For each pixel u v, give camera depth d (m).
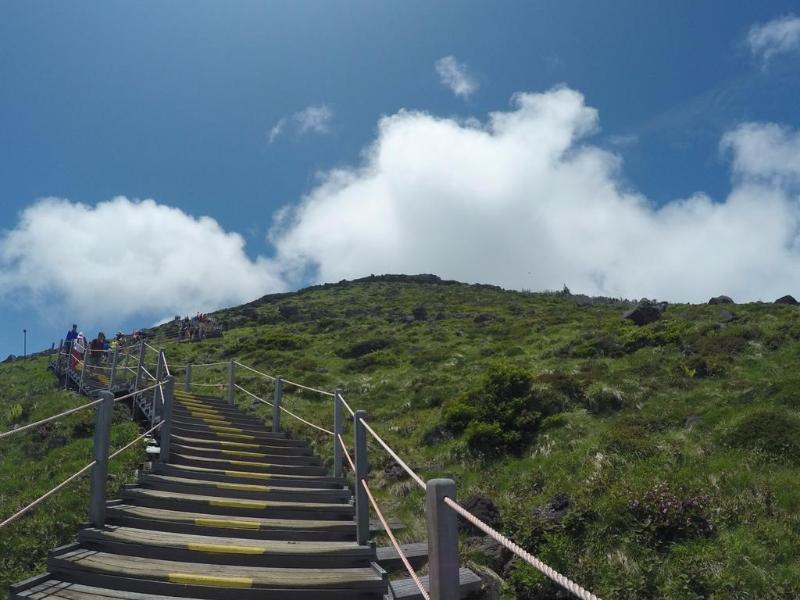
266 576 6.38
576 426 12.63
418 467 12.23
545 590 7.05
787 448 9.66
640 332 18.69
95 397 18.95
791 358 14.71
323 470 11.13
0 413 19.78
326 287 67.12
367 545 7.45
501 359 20.77
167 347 33.62
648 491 8.41
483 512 9.00
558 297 51.00
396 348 26.73
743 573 6.84
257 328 40.44
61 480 11.73
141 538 7.02
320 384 21.95
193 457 10.69
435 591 3.58
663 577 6.86
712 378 14.40
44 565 8.21
